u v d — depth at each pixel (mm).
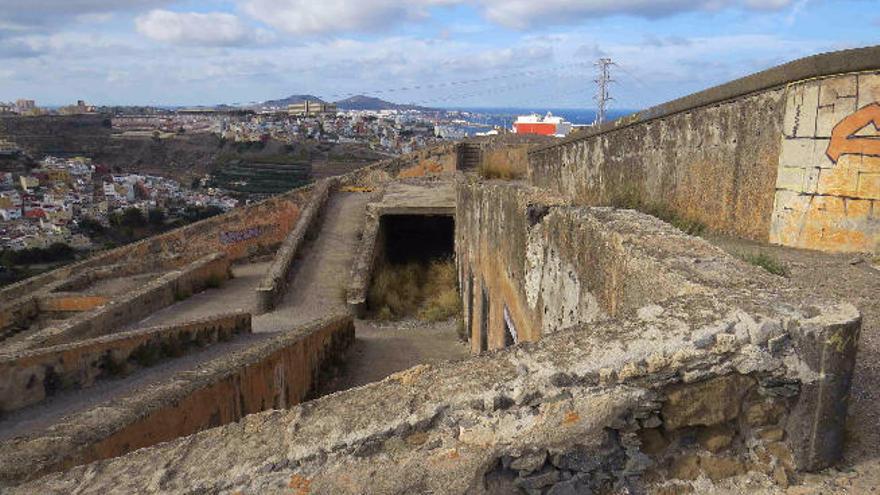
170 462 2254
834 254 5176
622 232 3707
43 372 6594
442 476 2160
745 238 6074
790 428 2422
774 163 5660
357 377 9086
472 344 10070
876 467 2441
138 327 10367
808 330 2354
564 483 2260
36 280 14500
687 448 2408
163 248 17156
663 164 7492
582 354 2379
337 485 2107
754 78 5723
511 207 6578
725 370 2354
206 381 5566
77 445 4199
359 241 15734
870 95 4918
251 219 18109
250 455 2197
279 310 11555
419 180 20688
